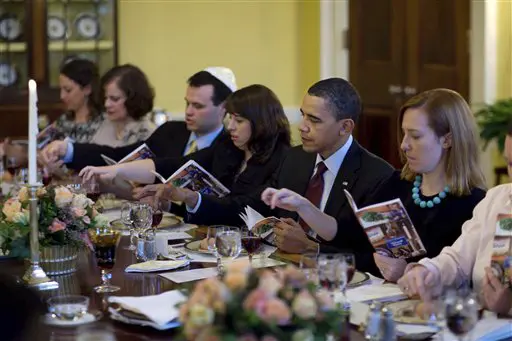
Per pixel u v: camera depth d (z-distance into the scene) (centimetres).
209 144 429
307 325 159
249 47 705
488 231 254
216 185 366
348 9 677
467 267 254
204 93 420
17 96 646
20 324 170
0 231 268
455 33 597
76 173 471
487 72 578
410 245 261
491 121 523
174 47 692
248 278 161
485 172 573
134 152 425
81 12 652
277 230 303
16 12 646
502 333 214
